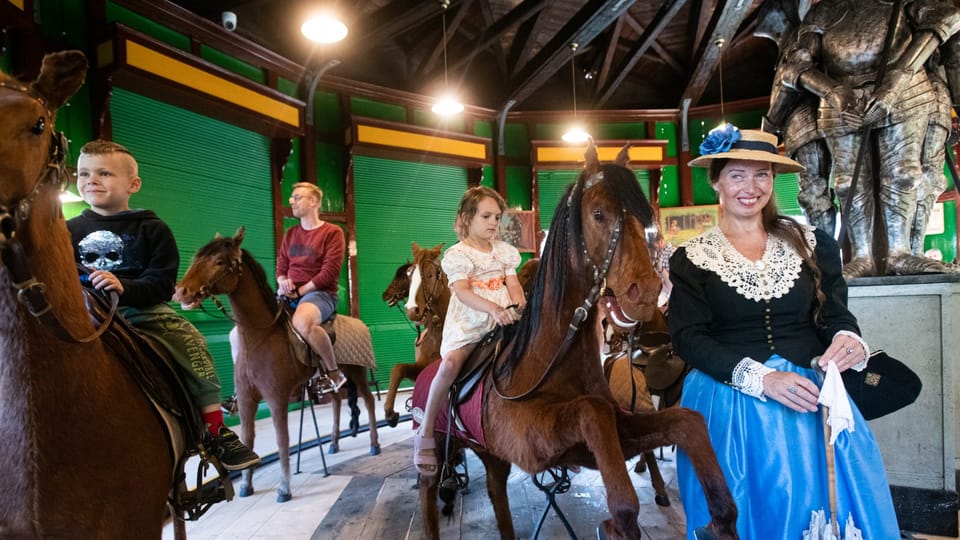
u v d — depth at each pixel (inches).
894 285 94.4
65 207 169.9
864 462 53.5
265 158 249.4
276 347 127.6
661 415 55.0
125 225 70.1
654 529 102.6
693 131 355.9
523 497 124.6
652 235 55.3
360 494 130.3
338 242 152.4
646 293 52.4
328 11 171.3
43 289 42.3
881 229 103.8
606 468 50.0
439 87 318.7
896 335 94.8
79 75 47.2
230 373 225.8
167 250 70.3
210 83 206.4
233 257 120.4
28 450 44.1
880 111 91.0
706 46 269.6
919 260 95.6
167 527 110.9
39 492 44.2
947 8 91.6
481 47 265.1
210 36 219.5
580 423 53.7
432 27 291.9
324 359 137.4
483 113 337.7
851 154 100.3
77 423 46.8
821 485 53.7
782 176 325.7
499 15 285.9
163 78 188.7
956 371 105.8
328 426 213.8
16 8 152.7
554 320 63.1
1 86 42.1
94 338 49.9
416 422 87.3
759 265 58.3
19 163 40.5
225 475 70.7
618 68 305.4
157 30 201.6
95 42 181.0
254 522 113.8
